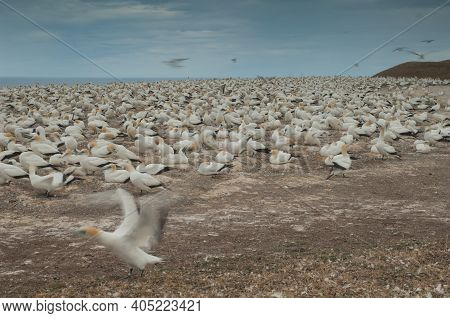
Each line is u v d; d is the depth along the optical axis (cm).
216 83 6372
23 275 1092
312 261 1174
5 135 2250
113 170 1675
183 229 1380
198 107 3772
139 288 1030
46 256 1195
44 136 2398
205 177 1870
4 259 1175
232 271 1119
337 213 1533
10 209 1502
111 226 1375
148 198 898
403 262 1168
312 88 5709
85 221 1416
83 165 1814
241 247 1268
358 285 1048
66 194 1647
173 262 1170
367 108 3534
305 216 1504
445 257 1202
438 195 1723
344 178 1919
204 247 1263
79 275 1095
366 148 2428
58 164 1898
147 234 903
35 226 1380
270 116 3098
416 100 4431
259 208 1566
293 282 1062
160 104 3972
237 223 1436
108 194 895
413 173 2002
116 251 907
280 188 1777
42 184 1600
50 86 6006
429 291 1020
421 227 1420
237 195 1686
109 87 5722
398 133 2641
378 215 1519
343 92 5003
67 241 1287
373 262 1170
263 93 5006
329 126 2931
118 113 3753
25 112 3675
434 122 3375
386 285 1049
